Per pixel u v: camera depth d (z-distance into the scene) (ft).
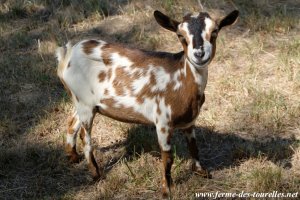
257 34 12.26
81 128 9.16
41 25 12.98
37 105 10.80
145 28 12.67
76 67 8.88
